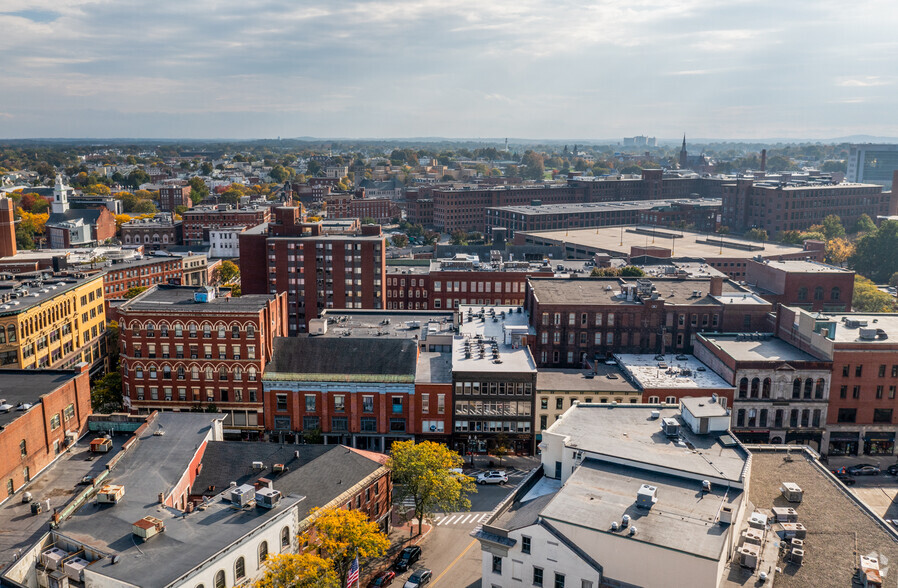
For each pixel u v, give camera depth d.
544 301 153.62
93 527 71.25
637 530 66.06
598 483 75.88
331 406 131.38
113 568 64.00
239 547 69.38
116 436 96.56
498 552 71.19
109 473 84.38
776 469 87.38
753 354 134.25
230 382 132.50
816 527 74.12
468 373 128.25
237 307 133.12
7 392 89.75
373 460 100.00
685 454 80.94
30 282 162.88
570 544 67.38
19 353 135.00
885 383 129.38
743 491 73.81
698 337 148.38
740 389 129.75
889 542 71.56
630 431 87.75
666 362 145.75
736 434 129.88
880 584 62.84
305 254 199.38
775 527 73.19
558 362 153.38
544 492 81.81
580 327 151.75
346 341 137.62
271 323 137.12
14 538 69.94
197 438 95.44
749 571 66.00
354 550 77.19
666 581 63.75
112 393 140.75
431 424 131.00
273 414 132.50
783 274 198.75
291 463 93.19
